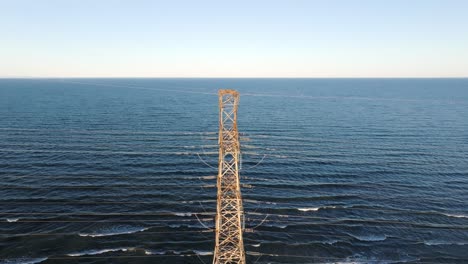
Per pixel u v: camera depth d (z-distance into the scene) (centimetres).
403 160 6850
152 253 3769
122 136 8331
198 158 6794
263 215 4603
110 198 4944
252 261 3694
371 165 6544
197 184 5531
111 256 3691
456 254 3894
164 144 7725
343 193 5306
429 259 3797
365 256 3831
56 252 3706
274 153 7219
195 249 3862
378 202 5038
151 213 4581
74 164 6225
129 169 6078
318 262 3716
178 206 4797
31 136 8044
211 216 4556
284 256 3797
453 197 5209
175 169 6150
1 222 4219
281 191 5328
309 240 4088
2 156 6512
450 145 7962
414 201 5078
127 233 4106
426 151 7469
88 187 5269
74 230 4122
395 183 5700
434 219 4597
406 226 4428
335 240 4103
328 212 4728
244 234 4153
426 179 5875
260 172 6106
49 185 5284
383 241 4109
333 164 6581
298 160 6788
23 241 3859
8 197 4850
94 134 8438
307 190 5384
